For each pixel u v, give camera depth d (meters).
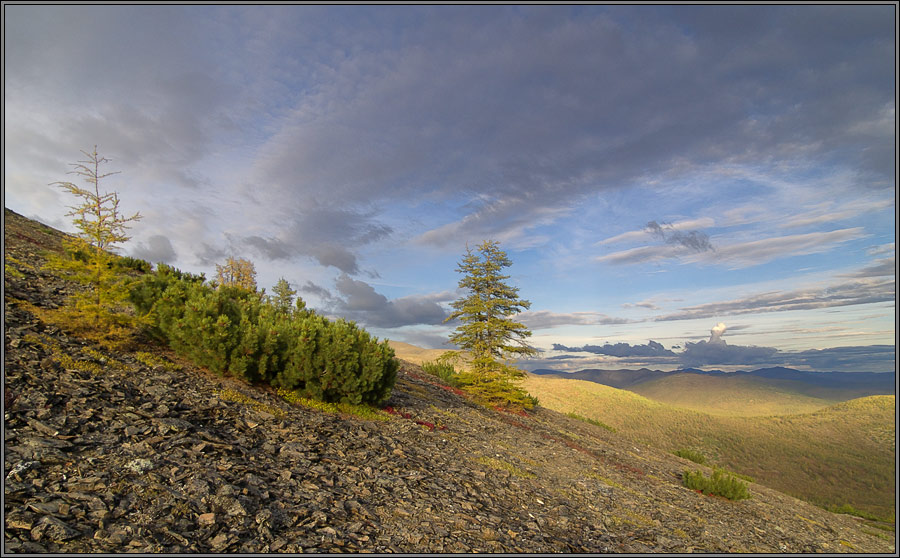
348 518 5.80
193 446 6.51
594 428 28.05
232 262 31.22
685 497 12.42
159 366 9.97
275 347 11.49
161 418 7.18
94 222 10.04
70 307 11.19
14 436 5.29
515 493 8.98
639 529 8.41
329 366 11.69
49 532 3.80
